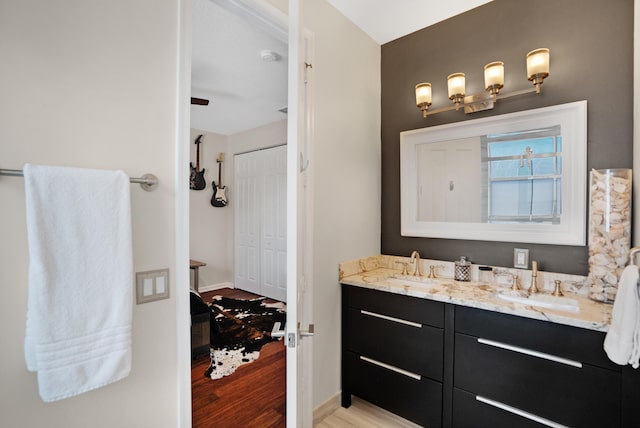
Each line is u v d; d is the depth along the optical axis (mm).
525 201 1820
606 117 1584
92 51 912
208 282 4777
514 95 1841
